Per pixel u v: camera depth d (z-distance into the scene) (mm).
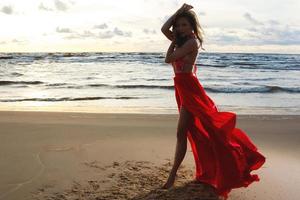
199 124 4230
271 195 4172
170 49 4191
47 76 26438
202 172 4430
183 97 4090
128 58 52125
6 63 42594
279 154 5902
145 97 15305
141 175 4699
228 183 3963
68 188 4258
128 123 8375
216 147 3988
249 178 4066
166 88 19062
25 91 17734
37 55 58688
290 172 4969
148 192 4168
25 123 8094
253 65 40781
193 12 4125
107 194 4098
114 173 4762
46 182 4426
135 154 5648
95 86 20000
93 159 5352
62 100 14297
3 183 4375
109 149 5910
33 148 5883
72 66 37625
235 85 21250
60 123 8180
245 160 4074
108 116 9539
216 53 65250
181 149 4238
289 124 8703
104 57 54844
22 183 4387
